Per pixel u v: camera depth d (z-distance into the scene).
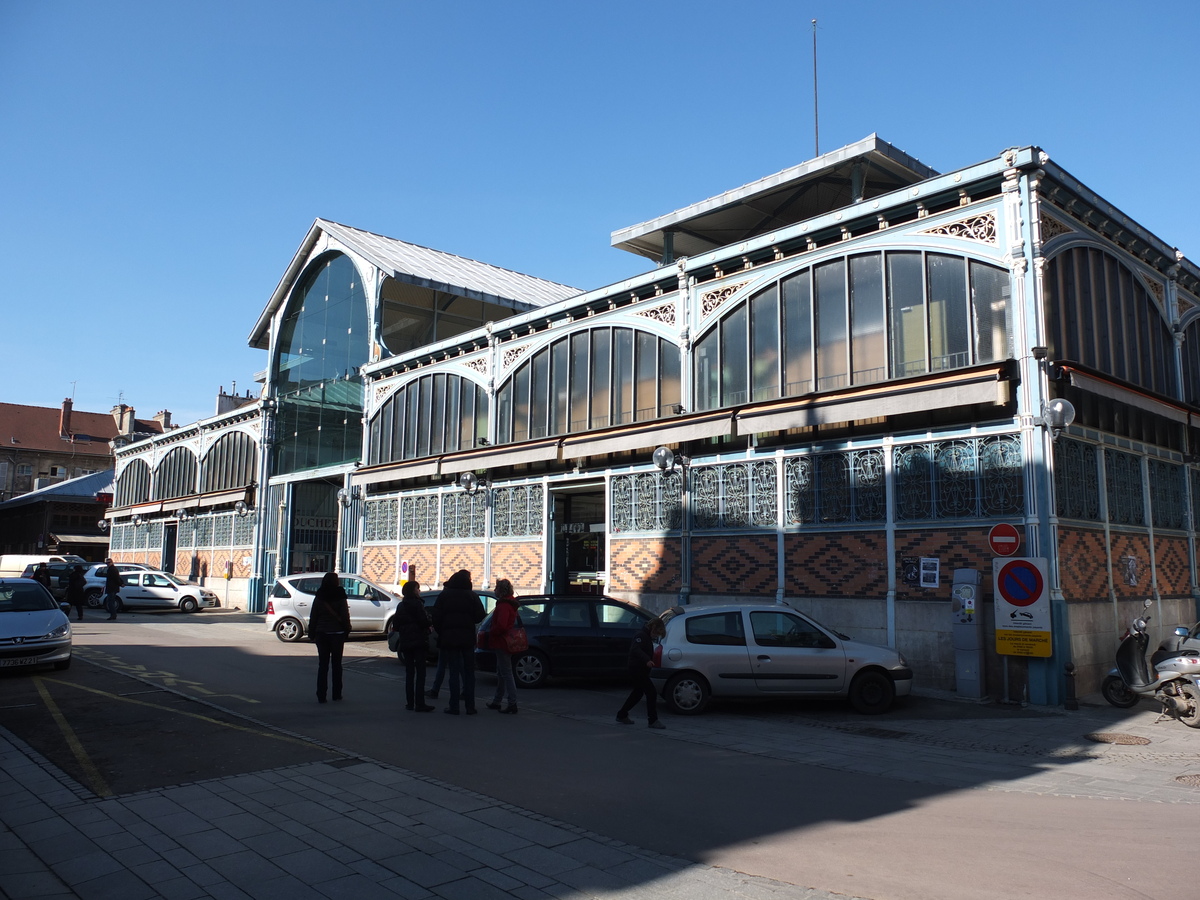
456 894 5.02
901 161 18.23
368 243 29.80
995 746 9.91
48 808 6.77
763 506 16.30
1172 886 5.15
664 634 12.20
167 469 41.84
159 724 10.02
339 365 29.78
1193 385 17.88
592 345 20.36
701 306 17.98
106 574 29.64
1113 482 14.80
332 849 5.79
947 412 14.05
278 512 32.19
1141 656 12.08
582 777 7.89
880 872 5.40
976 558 13.42
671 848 5.86
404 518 25.70
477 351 23.62
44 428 77.50
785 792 7.52
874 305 15.18
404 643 11.51
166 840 6.00
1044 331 13.23
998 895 5.02
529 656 14.39
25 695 12.09
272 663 16.52
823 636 12.16
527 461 21.12
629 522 18.75
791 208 20.55
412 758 8.52
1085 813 6.94
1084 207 14.68
